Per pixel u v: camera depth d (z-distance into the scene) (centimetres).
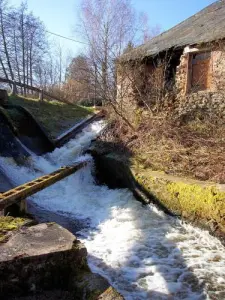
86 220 616
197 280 415
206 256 480
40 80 2995
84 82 1550
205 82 948
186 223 589
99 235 544
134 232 561
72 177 806
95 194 789
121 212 656
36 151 923
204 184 589
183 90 999
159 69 1043
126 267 439
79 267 348
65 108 1312
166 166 736
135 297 373
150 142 866
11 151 826
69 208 682
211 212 540
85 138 1112
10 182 680
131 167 762
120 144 932
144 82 1132
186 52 987
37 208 620
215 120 831
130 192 746
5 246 345
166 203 639
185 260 466
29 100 1231
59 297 321
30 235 377
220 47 871
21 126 966
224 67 869
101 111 1338
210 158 682
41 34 2873
